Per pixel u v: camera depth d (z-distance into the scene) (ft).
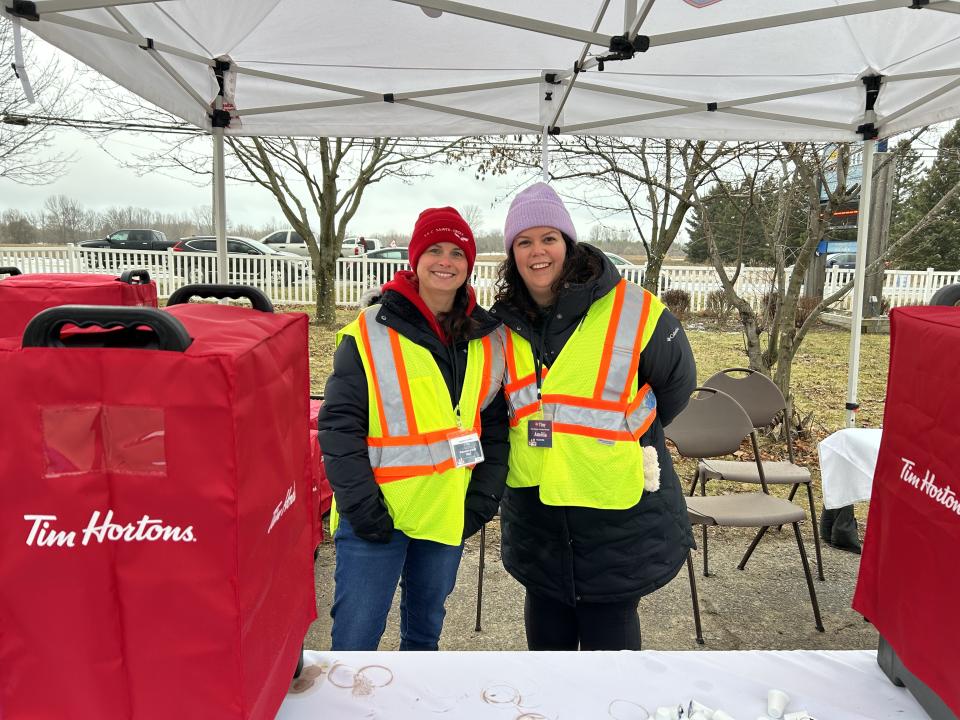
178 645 2.24
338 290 43.80
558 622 6.18
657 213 22.70
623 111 12.01
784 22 7.19
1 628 2.21
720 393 10.60
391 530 5.59
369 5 8.48
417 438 5.50
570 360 5.43
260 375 2.41
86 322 2.20
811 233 17.79
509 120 12.24
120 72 8.56
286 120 12.09
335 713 3.17
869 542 3.65
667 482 5.86
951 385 2.87
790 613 9.75
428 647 6.14
